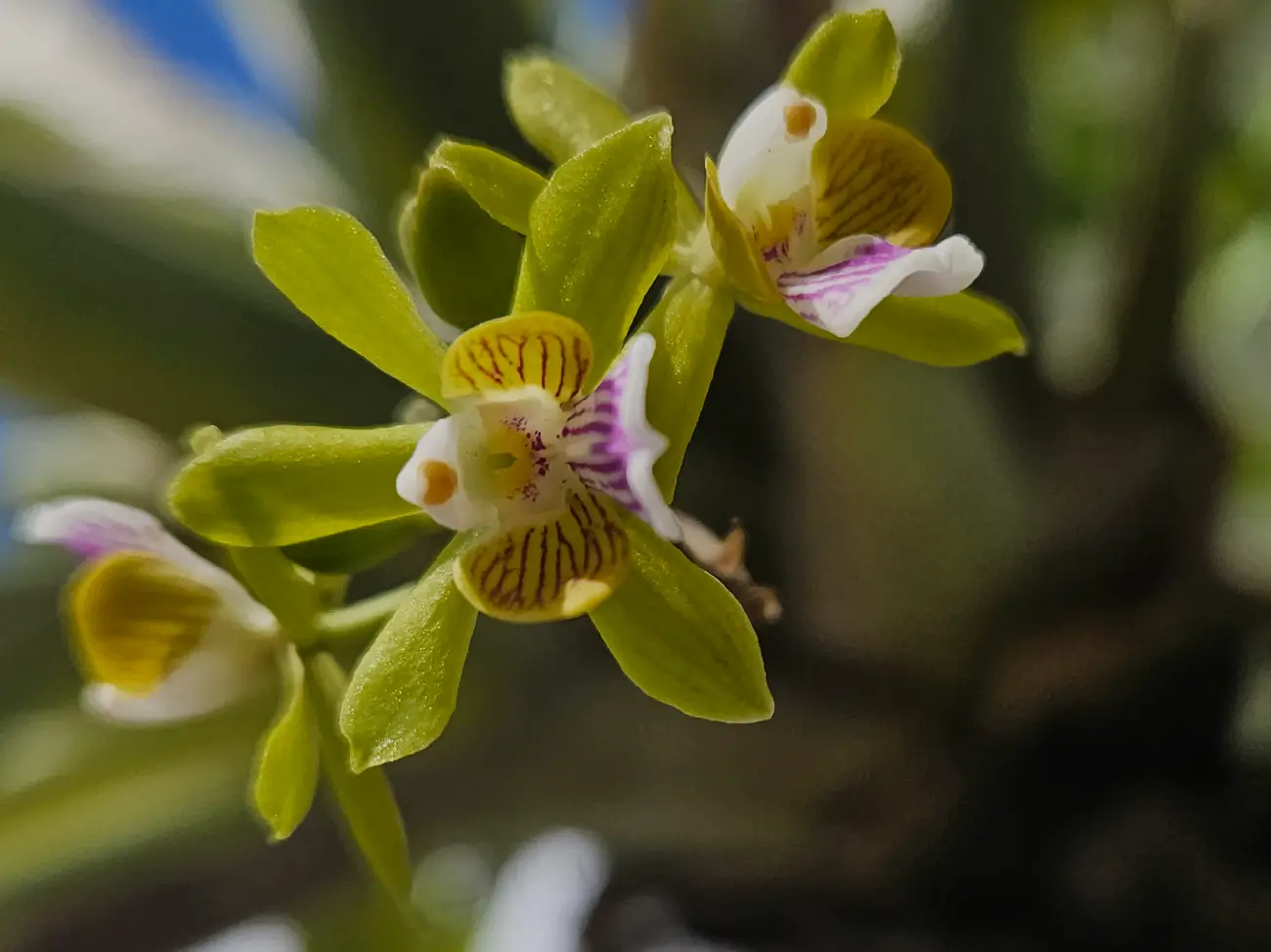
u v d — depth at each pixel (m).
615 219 0.05
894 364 0.07
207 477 0.05
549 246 0.05
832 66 0.06
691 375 0.06
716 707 0.05
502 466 0.06
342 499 0.06
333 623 0.06
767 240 0.06
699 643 0.05
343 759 0.06
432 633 0.05
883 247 0.06
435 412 0.06
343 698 0.05
